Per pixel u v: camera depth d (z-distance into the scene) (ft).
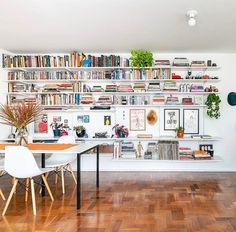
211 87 18.12
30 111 12.96
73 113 19.29
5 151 10.69
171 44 16.66
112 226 9.40
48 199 12.67
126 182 15.88
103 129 19.19
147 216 10.33
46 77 18.48
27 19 12.47
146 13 11.73
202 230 8.99
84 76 18.42
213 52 18.57
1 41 16.06
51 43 16.52
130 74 18.25
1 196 13.15
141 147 18.94
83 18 12.35
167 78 18.12
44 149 11.94
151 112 19.07
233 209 11.05
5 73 18.44
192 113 18.97
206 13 11.72
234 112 18.80
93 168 19.48
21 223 9.75
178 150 18.12
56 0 10.45
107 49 17.90
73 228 9.26
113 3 10.71
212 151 18.38
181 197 12.80
